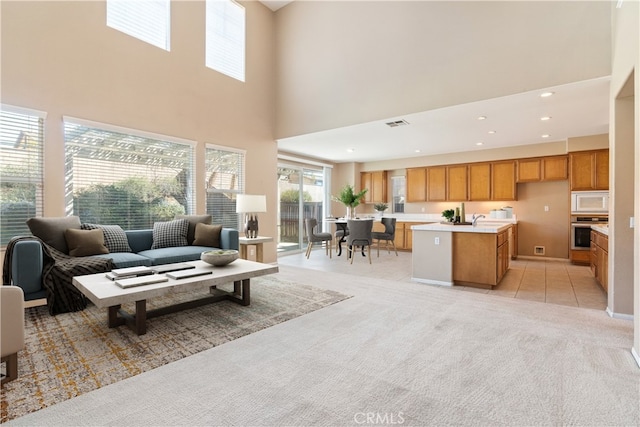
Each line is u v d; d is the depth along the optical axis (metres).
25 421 1.46
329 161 8.71
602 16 3.21
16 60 3.25
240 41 5.66
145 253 3.80
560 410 1.58
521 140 6.16
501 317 2.93
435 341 2.38
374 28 4.83
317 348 2.26
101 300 2.11
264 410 1.56
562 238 6.43
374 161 8.72
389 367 2.00
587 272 5.14
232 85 5.43
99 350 2.20
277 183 6.64
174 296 3.60
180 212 4.75
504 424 1.47
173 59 4.62
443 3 4.19
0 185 3.17
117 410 1.55
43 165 3.43
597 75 3.22
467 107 4.17
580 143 5.80
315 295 3.62
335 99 5.30
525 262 6.19
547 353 2.20
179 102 4.68
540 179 6.42
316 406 1.60
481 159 7.08
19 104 3.26
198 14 4.95
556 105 4.07
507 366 2.01
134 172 4.25
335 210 8.96
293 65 5.90
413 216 8.16
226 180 5.39
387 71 4.69
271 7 6.12
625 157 2.95
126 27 4.16
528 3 3.60
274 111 6.18
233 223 5.49
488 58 3.85
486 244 4.00
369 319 2.85
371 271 5.17
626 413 1.55
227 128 5.34
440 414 1.54
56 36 3.52
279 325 2.69
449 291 3.88
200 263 3.29
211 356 2.13
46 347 2.23
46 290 2.91
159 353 2.16
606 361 2.09
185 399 1.65
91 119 3.78
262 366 2.00
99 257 3.32
